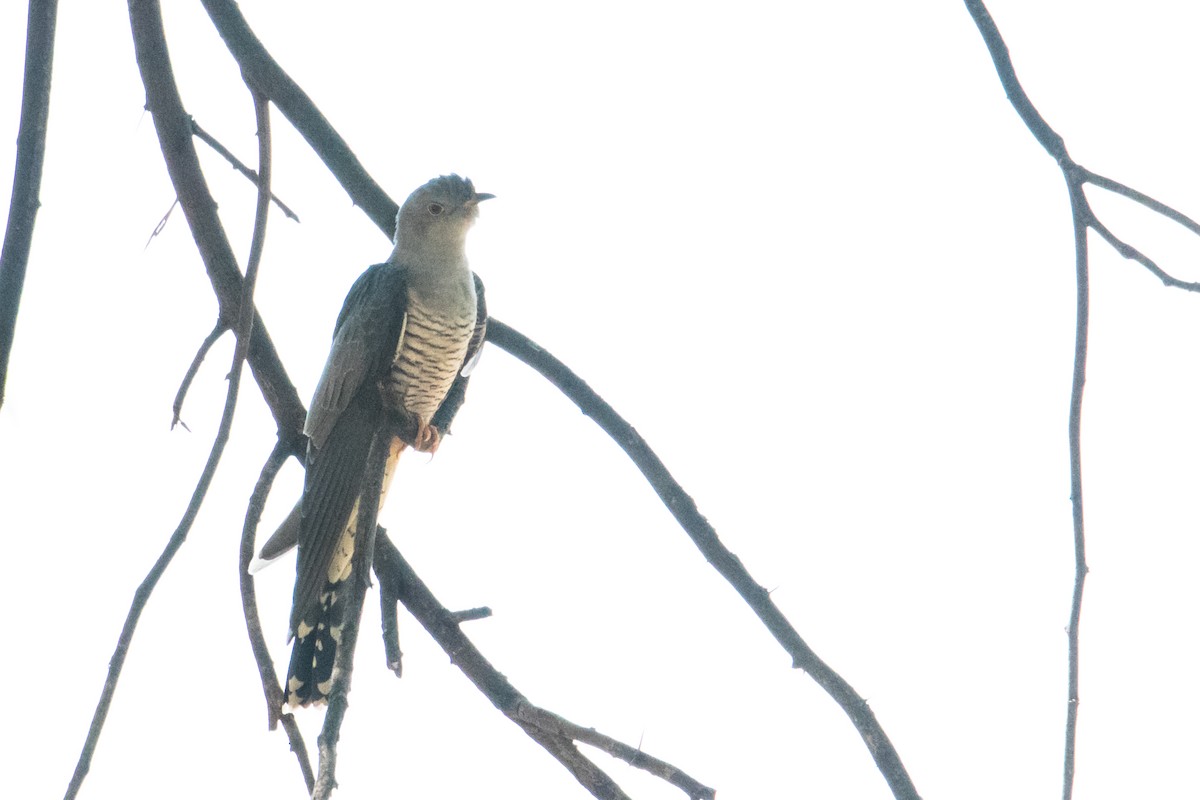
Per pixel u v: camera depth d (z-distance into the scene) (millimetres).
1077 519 6945
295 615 8336
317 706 8477
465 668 8445
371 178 8977
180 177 8836
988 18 7191
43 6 8070
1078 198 7016
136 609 7391
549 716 7867
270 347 9109
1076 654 6820
